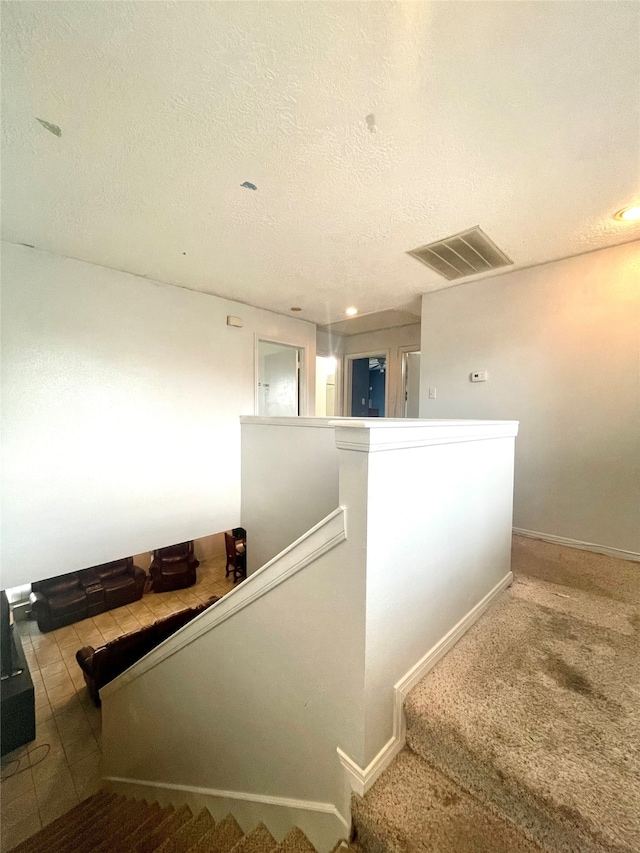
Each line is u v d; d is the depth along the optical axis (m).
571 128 1.39
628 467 2.34
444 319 3.28
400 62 1.13
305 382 4.79
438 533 1.25
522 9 0.97
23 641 3.39
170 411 3.40
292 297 3.68
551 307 2.64
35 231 2.33
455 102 1.28
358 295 3.56
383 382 7.60
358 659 0.93
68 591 3.67
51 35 1.06
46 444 2.71
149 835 1.46
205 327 3.62
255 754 1.28
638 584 1.93
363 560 0.90
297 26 1.03
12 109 1.32
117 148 1.54
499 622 1.53
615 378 2.37
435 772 1.01
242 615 1.26
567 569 2.14
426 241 2.37
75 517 2.87
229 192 1.85
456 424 1.30
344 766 0.97
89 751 2.41
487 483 1.62
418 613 1.15
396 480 1.00
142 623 3.65
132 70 1.17
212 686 1.43
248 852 1.14
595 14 0.98
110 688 2.18
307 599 1.04
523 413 2.79
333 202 1.93
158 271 3.02
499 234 2.25
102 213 2.08
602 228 2.16
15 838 1.90
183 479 3.53
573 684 1.16
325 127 1.41
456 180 1.73
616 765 0.89
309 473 2.61
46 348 2.69
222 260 2.75
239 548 4.29
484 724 1.00
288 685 1.13
